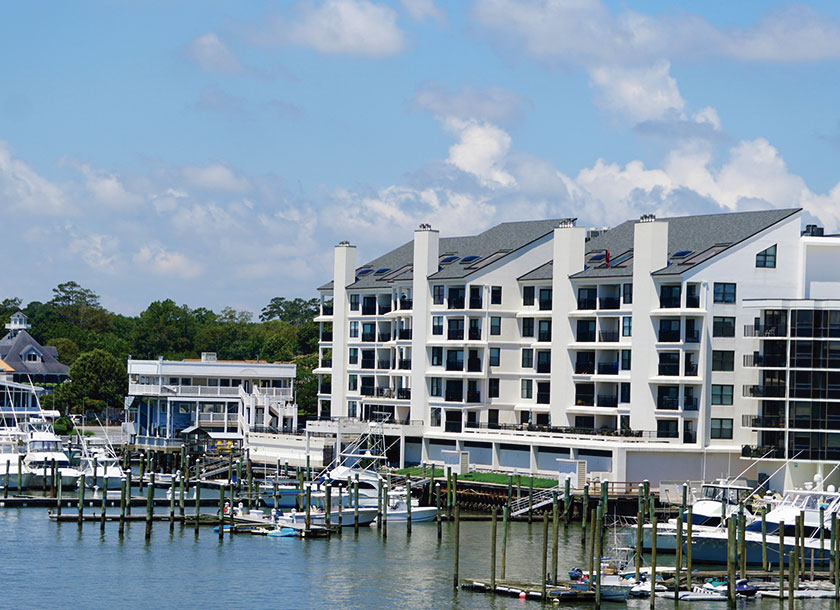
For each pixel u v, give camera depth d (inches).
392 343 6343.5
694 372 5319.9
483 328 5959.6
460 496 5354.3
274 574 3983.8
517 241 6166.3
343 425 6058.1
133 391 7047.2
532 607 3599.9
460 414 5979.3
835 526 3836.1
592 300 5708.7
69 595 3708.2
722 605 3617.1
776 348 5167.3
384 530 4598.9
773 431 5187.0
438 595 3737.7
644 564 4101.9
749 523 4288.9
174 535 4586.6
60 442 6176.2
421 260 6141.7
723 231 5551.2
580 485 5177.2
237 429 6801.2
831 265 5433.1
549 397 5930.1
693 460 5310.0
